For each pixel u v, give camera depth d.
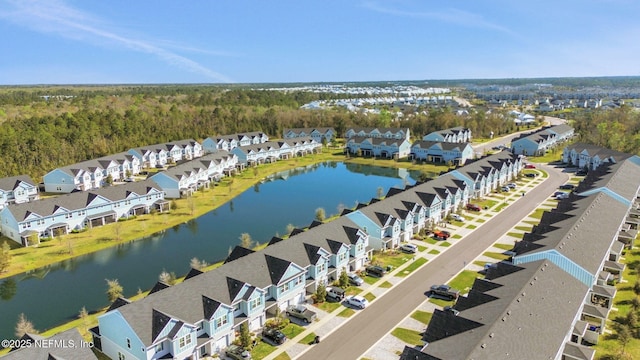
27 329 45.03
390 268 59.72
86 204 81.56
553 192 99.88
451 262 61.84
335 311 49.12
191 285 43.47
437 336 37.03
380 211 67.56
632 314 44.16
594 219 61.00
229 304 43.47
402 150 153.62
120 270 63.84
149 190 91.81
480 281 44.53
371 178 126.69
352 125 199.62
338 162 151.62
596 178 86.94
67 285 59.22
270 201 100.56
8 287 58.78
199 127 175.00
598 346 41.25
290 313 48.00
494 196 97.25
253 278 47.16
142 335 37.38
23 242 72.44
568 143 162.75
